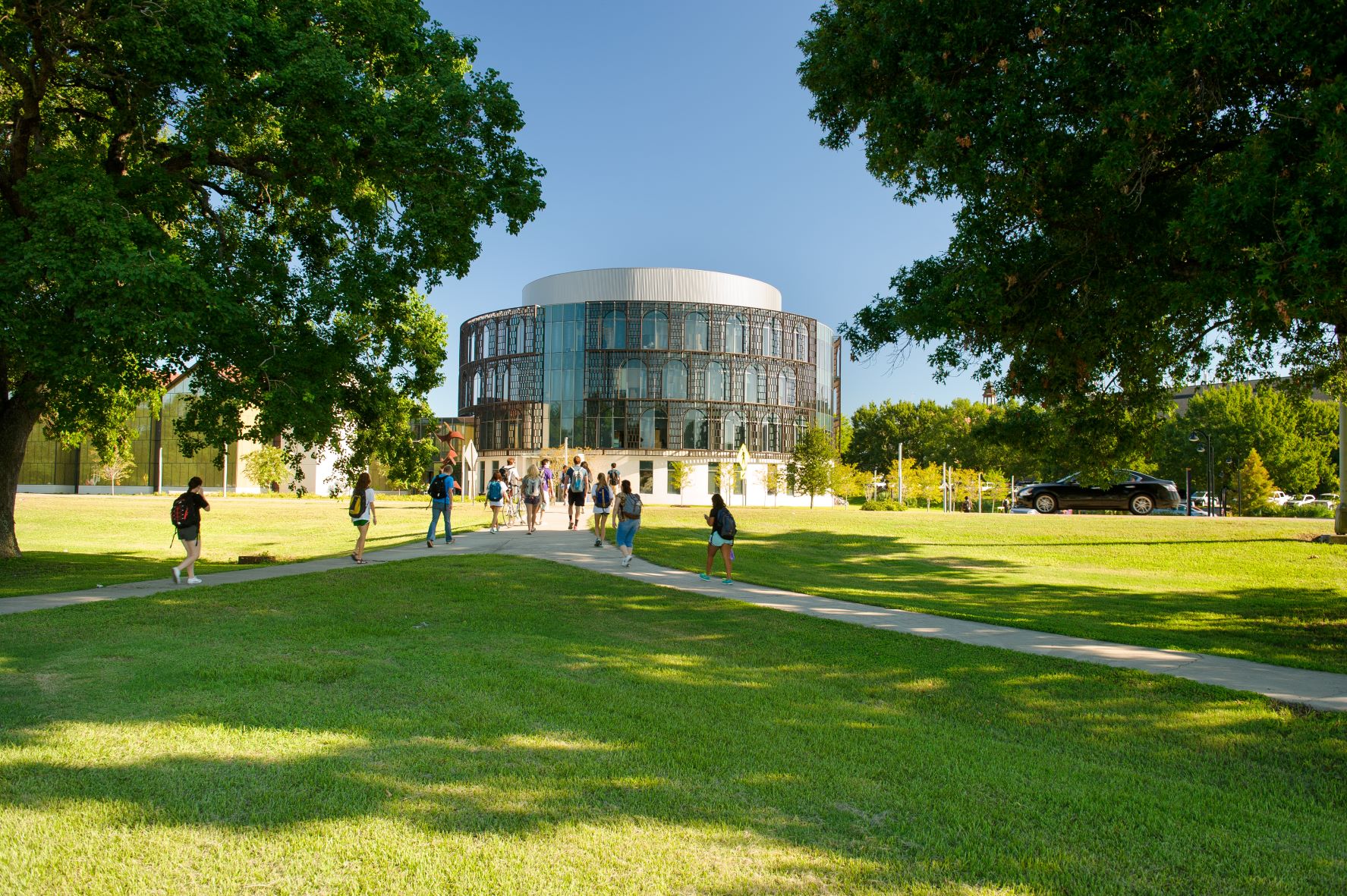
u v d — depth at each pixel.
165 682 6.76
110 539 27.14
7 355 14.18
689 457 67.25
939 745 5.72
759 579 15.60
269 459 56.31
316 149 13.37
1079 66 9.68
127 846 3.79
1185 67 8.71
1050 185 10.31
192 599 11.35
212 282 13.19
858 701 7.05
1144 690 7.45
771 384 70.12
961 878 3.69
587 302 68.44
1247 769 5.49
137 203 13.28
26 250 10.75
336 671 7.28
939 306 11.40
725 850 3.91
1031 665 8.34
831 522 29.67
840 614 11.54
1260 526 26.22
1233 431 57.47
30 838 3.85
